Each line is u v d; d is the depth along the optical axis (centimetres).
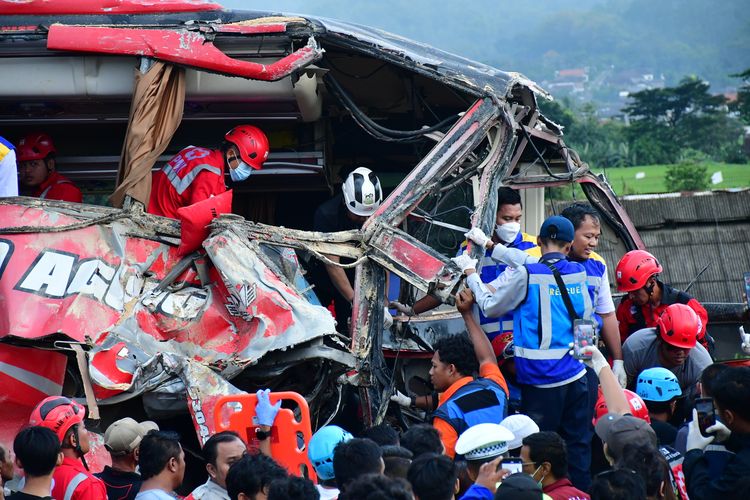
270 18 1102
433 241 1238
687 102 10906
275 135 1338
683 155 9556
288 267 1046
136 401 991
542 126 1421
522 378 915
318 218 1209
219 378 918
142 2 1105
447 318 1198
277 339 935
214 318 966
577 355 828
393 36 1224
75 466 750
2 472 707
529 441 706
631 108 11069
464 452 708
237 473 639
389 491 545
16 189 1016
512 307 920
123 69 1091
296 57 1072
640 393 962
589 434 916
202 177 1061
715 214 2561
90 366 920
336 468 666
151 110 1048
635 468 666
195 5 1116
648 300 1141
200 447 987
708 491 707
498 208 1139
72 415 754
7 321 923
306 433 790
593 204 1528
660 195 2622
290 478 590
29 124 1249
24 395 931
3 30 1075
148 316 962
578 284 918
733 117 11031
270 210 1455
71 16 1096
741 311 1403
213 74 1113
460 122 1117
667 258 2489
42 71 1091
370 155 1484
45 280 948
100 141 1345
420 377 1203
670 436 918
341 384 992
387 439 781
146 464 738
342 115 1438
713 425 738
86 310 946
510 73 1171
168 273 989
